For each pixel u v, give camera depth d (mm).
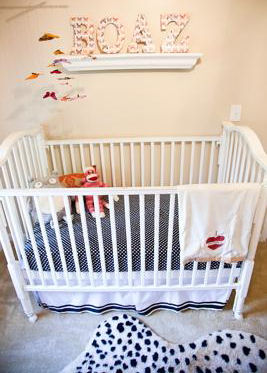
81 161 1986
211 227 1160
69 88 1783
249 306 1530
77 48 1645
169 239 1231
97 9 1580
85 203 1661
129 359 1262
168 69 1726
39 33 1637
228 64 1713
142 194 1115
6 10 1586
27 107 1834
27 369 1244
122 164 1959
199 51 1683
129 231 1210
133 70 1729
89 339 1372
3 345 1359
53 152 1920
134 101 1819
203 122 1882
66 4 1572
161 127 1897
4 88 1775
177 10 1584
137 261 1350
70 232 1224
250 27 1619
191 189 1078
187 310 1530
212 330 1397
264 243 2094
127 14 1588
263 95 1792
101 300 1468
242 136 1508
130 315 1503
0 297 1646
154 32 1623
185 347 1310
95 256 1352
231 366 1218
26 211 1217
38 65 1717
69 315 1517
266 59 1696
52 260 1320
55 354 1305
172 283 1424
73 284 1427
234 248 1215
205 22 1613
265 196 1118
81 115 1864
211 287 1396
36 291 1465
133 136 1927
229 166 1798
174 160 2008
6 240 1268
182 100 1816
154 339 1353
